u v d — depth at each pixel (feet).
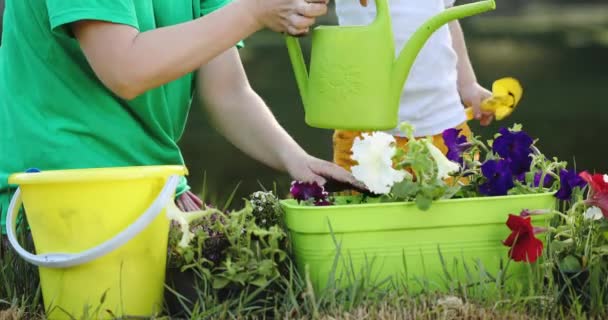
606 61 36.17
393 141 7.08
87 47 7.09
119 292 6.64
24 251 6.70
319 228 6.82
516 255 6.84
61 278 6.64
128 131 7.77
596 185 7.16
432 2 9.13
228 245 7.00
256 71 33.86
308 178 7.65
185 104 8.32
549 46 40.57
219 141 22.24
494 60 36.40
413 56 6.97
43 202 6.54
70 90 7.63
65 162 7.57
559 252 7.20
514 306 6.74
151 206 6.46
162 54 6.93
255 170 18.75
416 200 6.82
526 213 6.97
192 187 17.16
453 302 6.57
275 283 6.96
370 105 6.97
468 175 7.64
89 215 6.50
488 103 8.69
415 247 6.93
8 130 7.70
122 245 6.44
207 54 7.00
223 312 6.57
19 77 7.72
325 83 7.04
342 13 9.34
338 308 6.65
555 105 27.25
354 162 9.11
